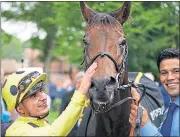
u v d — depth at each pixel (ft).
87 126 13.85
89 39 11.19
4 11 39.09
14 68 30.48
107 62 10.71
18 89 9.77
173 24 31.37
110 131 11.96
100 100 10.16
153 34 33.78
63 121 9.09
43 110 10.04
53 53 47.83
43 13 37.81
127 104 11.90
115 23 11.52
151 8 30.37
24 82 9.76
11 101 9.84
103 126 11.94
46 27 40.45
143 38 32.58
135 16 28.22
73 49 38.29
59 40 41.52
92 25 11.48
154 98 16.35
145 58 35.09
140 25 30.04
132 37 32.86
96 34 11.19
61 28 35.32
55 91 54.39
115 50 11.02
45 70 46.29
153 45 33.17
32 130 9.34
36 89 9.86
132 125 12.21
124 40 11.32
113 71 10.70
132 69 35.63
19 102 9.80
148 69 36.19
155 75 36.42
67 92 22.00
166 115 14.08
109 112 11.52
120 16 12.30
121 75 11.07
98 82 10.11
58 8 31.78
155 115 15.72
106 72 10.41
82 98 9.25
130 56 34.81
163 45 33.01
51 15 37.88
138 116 12.54
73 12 31.76
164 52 13.99
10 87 9.85
